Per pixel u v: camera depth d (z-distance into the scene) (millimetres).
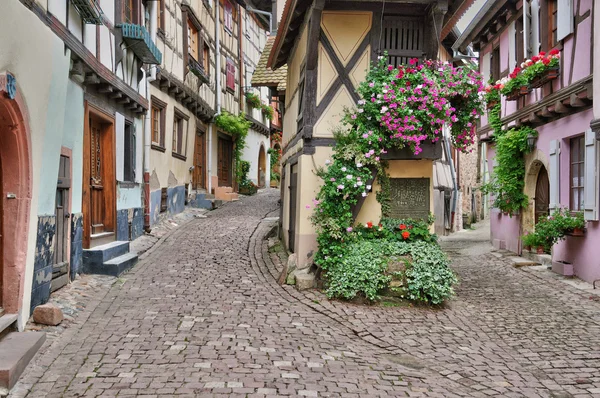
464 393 4383
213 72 17438
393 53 8062
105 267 7727
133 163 10336
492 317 6672
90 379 4191
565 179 9070
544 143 9938
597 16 7410
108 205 9016
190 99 14586
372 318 6438
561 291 7930
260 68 13367
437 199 15719
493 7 11312
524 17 10367
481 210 22562
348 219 7547
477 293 7914
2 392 3838
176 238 11055
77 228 7348
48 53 5230
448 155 17547
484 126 13109
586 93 8000
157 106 12344
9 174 4918
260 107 22375
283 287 7656
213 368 4504
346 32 8086
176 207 13898
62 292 6562
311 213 8078
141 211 10867
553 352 5457
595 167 7887
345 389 4273
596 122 7359
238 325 5781
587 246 8336
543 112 9414
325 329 5922
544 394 4430
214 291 7215
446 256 7398
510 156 10797
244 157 21703
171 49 13008
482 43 13758
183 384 4141
